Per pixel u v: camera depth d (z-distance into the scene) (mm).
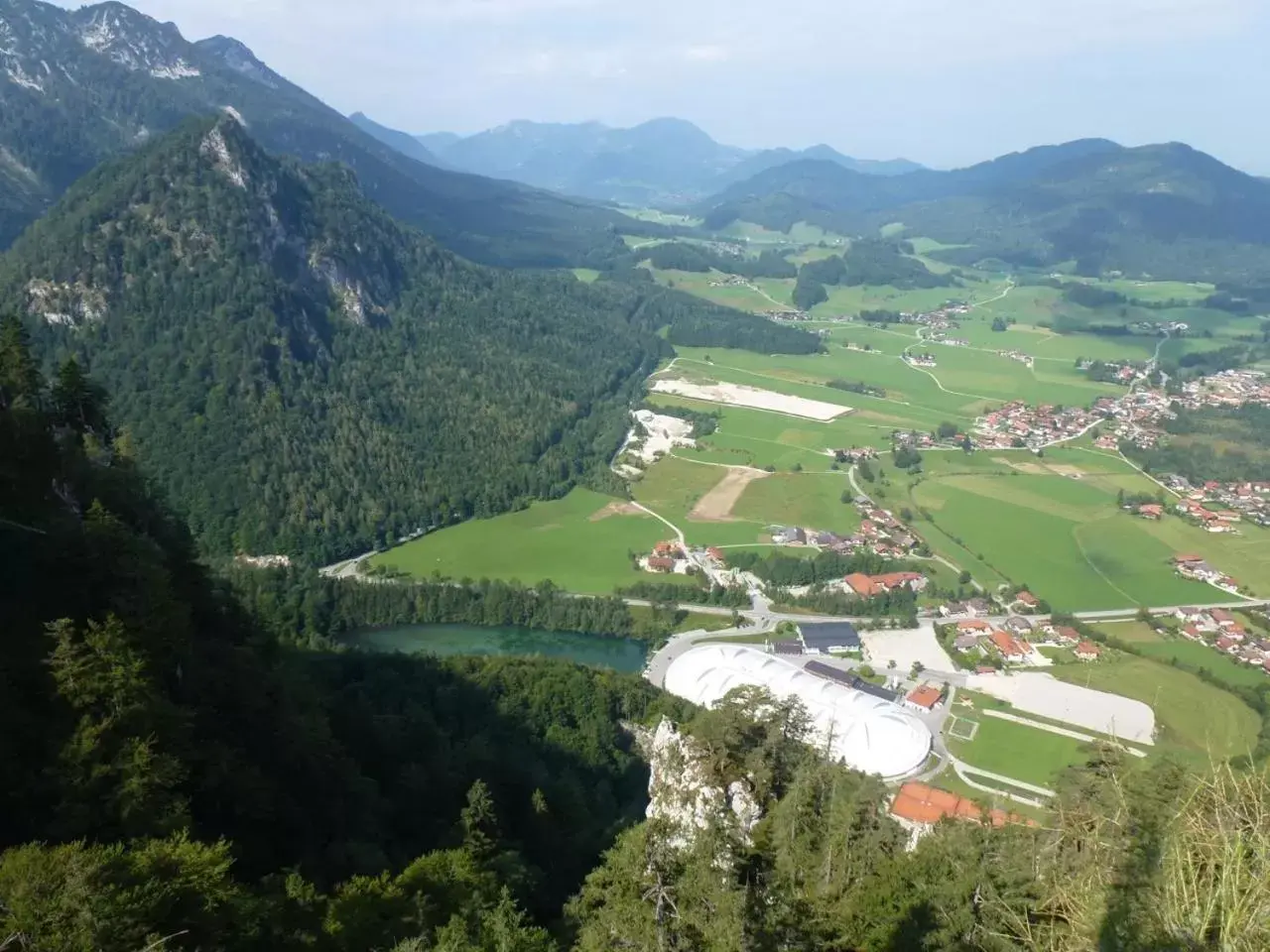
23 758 59312
